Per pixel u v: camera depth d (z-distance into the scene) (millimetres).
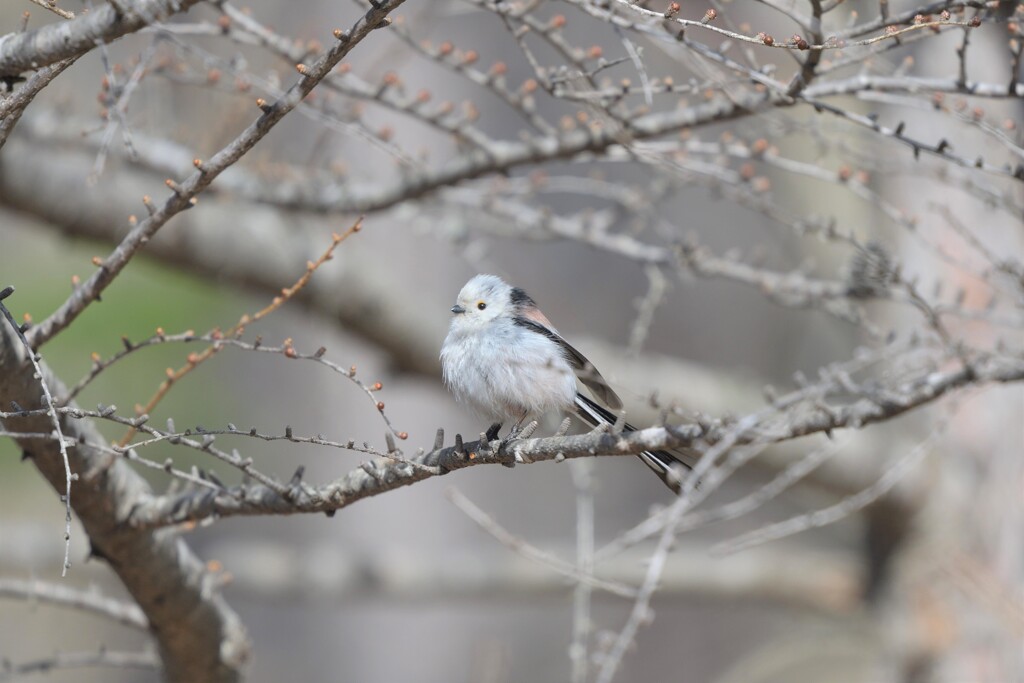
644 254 10953
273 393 20578
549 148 9836
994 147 10930
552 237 11391
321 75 5918
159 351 19938
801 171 9047
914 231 8664
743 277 10523
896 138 7527
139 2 5930
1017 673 13656
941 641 14203
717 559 16141
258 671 20156
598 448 6648
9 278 19734
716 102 8891
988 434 14453
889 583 15164
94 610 8969
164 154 11180
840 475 14414
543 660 20172
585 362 8594
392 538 20531
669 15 6141
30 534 15672
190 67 10477
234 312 20516
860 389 7480
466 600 15836
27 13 6340
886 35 6293
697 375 14859
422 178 10508
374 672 20359
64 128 11664
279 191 11164
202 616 8414
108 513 7520
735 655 21953
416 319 14211
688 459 7613
